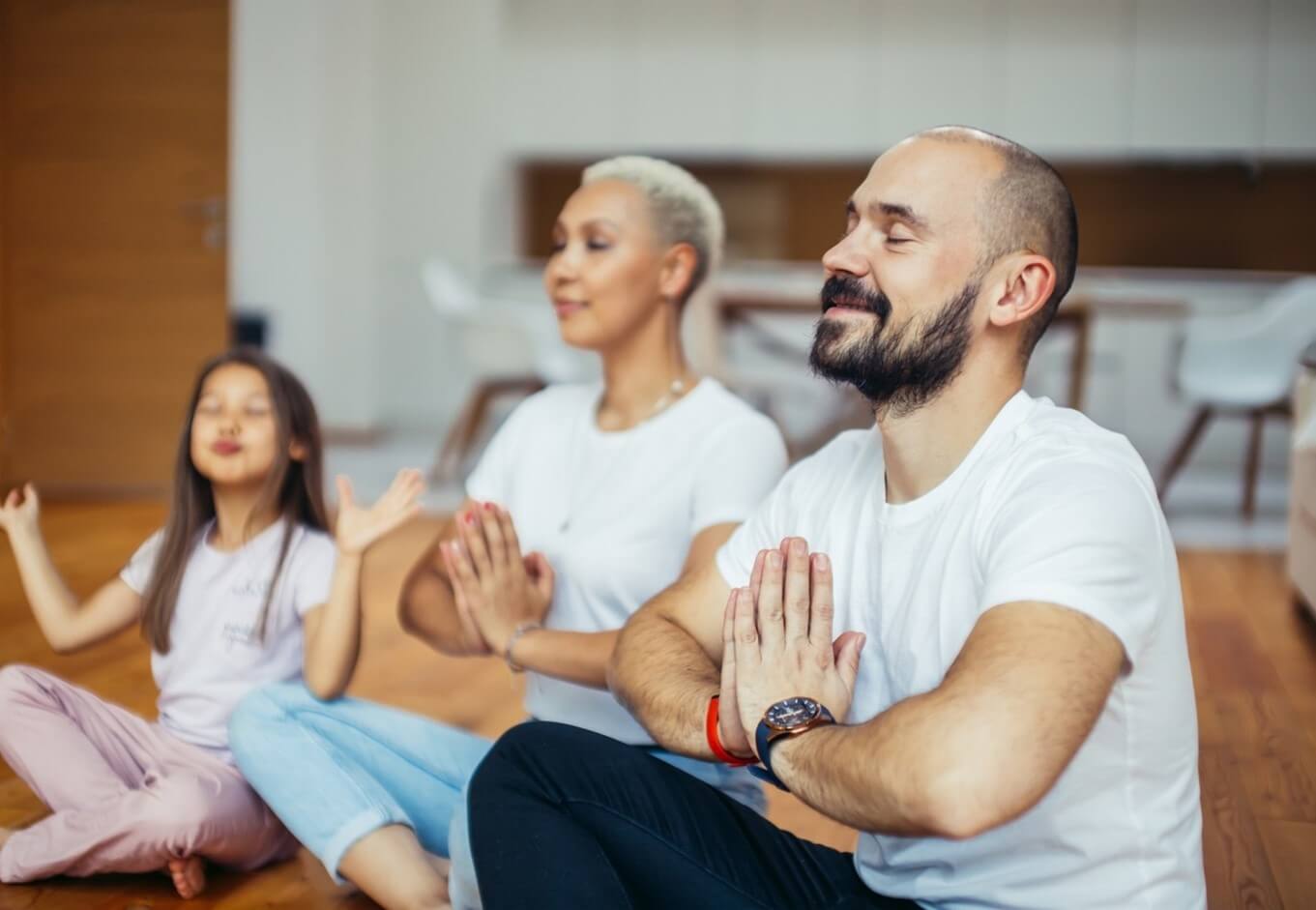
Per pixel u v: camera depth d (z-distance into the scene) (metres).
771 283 6.46
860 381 1.18
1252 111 7.87
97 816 1.71
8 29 5.82
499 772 1.20
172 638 1.87
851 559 1.25
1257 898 1.82
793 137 8.28
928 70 8.12
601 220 1.68
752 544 1.36
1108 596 1.01
